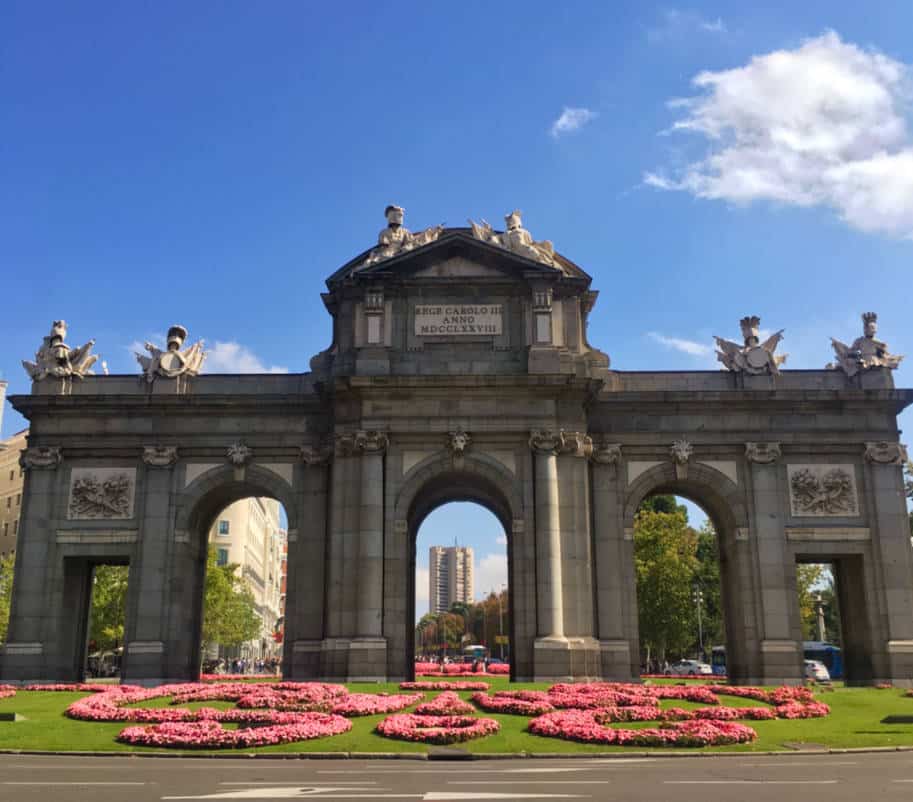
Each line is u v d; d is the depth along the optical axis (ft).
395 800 55.47
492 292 165.78
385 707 110.11
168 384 171.73
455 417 159.02
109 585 263.08
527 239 169.27
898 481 167.53
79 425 169.37
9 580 291.58
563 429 160.25
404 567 154.10
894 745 93.30
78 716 105.40
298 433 168.45
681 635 301.63
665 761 82.07
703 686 136.87
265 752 86.94
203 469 168.45
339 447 158.92
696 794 58.49
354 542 154.51
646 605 297.94
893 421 170.40
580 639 150.41
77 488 167.22
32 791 59.62
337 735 94.84
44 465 167.43
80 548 165.17
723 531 174.40
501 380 157.38
